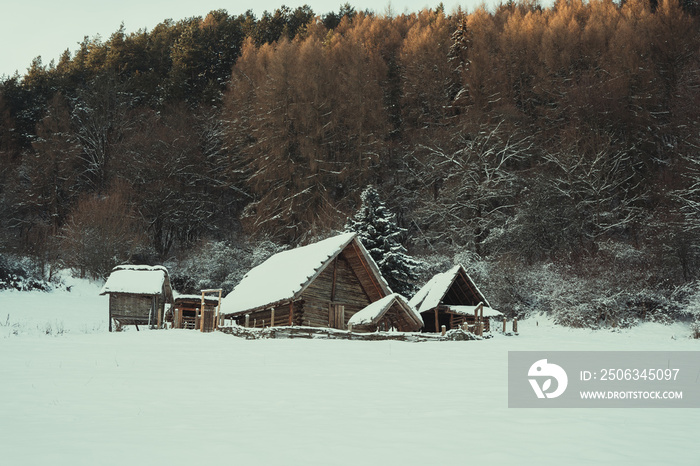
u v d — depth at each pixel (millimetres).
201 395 12430
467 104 74125
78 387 13148
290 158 68312
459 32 80562
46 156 73375
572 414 10594
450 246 63156
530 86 75125
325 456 7492
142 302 36406
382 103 75938
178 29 113812
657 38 73250
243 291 39406
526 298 57031
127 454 7547
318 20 114750
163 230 74688
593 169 59719
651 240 55344
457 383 14805
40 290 53031
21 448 7844
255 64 83875
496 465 7082
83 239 60719
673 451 7781
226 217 79375
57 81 93688
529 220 60844
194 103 89000
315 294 35531
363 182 70375
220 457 7430
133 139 75312
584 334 46656
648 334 46469
